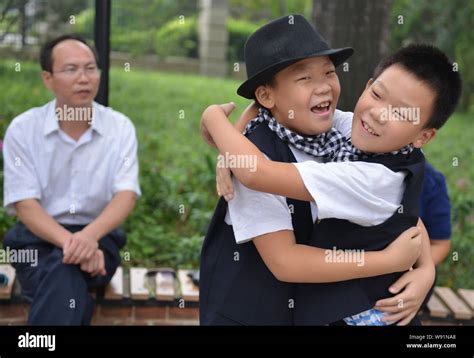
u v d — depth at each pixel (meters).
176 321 3.36
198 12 12.45
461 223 4.69
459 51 10.50
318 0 4.10
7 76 7.09
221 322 2.02
